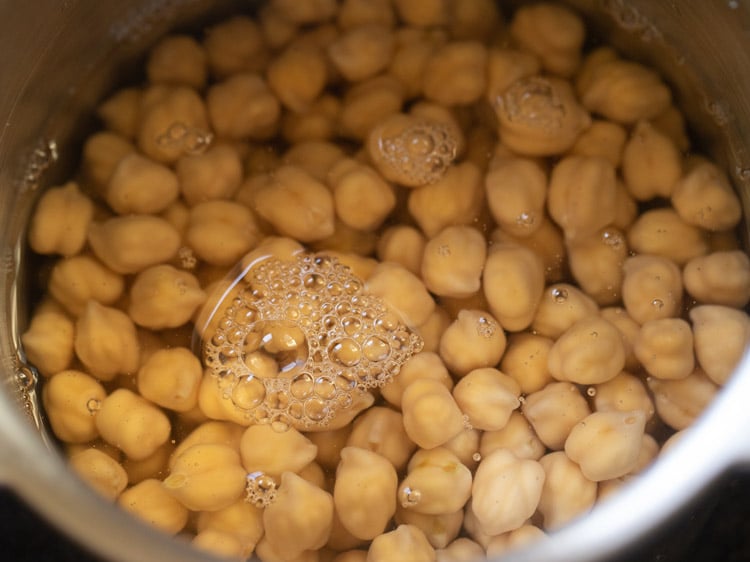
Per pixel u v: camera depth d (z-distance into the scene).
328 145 0.21
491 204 0.20
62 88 0.20
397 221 0.20
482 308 0.19
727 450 0.14
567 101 0.20
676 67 0.21
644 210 0.20
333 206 0.20
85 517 0.13
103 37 0.21
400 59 0.21
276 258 0.20
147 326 0.19
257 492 0.17
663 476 0.14
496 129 0.21
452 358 0.19
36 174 0.20
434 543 0.17
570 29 0.21
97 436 0.18
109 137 0.20
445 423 0.17
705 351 0.18
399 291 0.19
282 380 0.19
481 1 0.21
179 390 0.18
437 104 0.21
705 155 0.20
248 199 0.20
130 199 0.19
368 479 0.17
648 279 0.19
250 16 0.21
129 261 0.19
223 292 0.19
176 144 0.20
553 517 0.17
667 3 0.20
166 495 0.17
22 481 0.13
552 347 0.19
